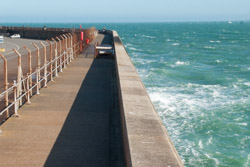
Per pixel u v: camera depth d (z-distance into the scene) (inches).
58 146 286.2
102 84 570.9
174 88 883.4
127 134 215.0
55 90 511.8
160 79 1030.4
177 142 502.9
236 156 468.1
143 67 1322.6
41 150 276.5
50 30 2519.7
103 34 2783.0
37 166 247.3
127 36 4918.8
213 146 496.7
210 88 904.3
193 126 569.9
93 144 292.8
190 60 1694.1
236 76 1178.0
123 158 263.0
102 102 442.0
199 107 686.5
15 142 291.6
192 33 6269.7
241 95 823.7
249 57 1936.5
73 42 1016.9
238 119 620.7
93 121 358.3
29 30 2765.7
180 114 631.2
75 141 299.0
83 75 663.1
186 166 430.9
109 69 755.4
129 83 388.5
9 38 2610.7
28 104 419.8
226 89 900.6
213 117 621.3
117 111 398.3
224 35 5359.3
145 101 303.9
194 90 865.5
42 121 353.4
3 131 318.3
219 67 1440.7
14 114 363.6
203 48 2677.2
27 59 976.3
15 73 707.4
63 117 370.3
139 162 171.8
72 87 538.9
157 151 186.9
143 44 3056.1
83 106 419.2
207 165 436.8
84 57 989.8
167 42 3464.6
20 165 247.3
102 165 252.7
